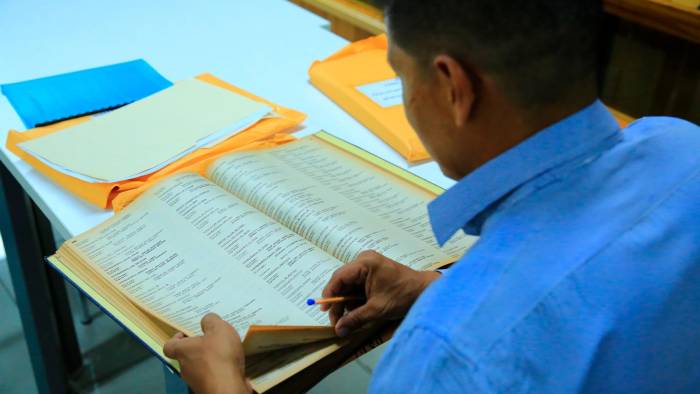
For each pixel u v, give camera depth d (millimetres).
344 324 695
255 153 1029
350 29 2377
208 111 1146
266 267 799
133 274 795
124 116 1132
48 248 1449
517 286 455
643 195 509
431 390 439
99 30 1563
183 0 1772
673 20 1615
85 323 1797
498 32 447
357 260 725
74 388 1629
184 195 910
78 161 995
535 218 485
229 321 718
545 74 462
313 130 1155
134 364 1693
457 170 555
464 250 838
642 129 587
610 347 469
